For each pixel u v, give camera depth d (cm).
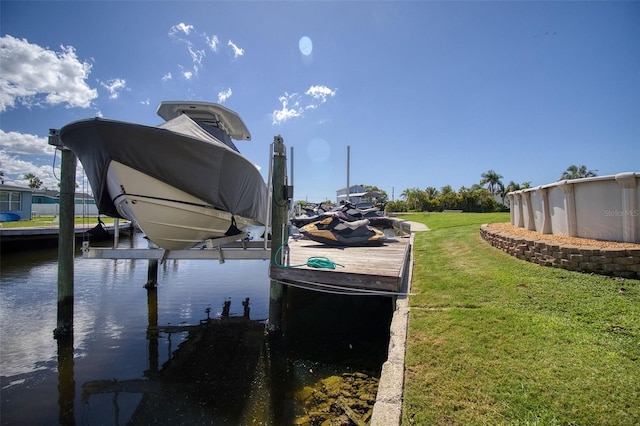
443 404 254
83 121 484
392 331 372
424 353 321
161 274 1107
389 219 2067
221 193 579
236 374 461
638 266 424
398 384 279
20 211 2602
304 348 539
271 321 580
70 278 610
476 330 353
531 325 349
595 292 406
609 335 316
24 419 369
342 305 740
